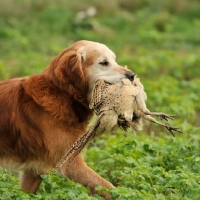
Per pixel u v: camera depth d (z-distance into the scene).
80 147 10.48
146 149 12.79
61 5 35.50
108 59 11.41
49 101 11.02
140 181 11.09
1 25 31.00
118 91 10.34
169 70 24.06
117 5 37.38
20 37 28.45
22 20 33.06
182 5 37.97
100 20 34.72
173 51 28.98
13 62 24.56
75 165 10.95
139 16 35.72
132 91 10.34
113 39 31.19
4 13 33.28
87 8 35.94
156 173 11.41
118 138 13.88
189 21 36.25
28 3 34.81
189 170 11.59
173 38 31.55
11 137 11.15
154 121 10.45
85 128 11.42
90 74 11.34
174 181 10.66
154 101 18.66
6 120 11.12
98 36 31.64
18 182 11.77
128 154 12.48
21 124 11.05
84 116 11.34
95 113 10.70
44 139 11.03
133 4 38.47
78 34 31.31
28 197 10.08
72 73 11.08
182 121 17.34
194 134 15.45
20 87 11.30
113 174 12.07
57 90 11.14
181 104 18.05
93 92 10.54
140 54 27.31
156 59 24.84
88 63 11.37
